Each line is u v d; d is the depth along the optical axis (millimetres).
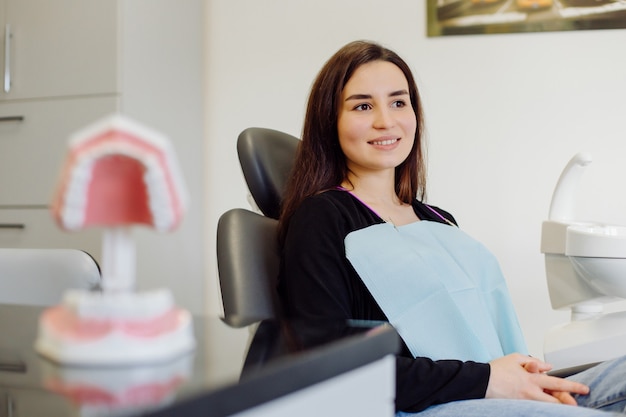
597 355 1585
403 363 1123
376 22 2557
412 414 1113
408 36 2531
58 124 2367
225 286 1275
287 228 1361
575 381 1268
